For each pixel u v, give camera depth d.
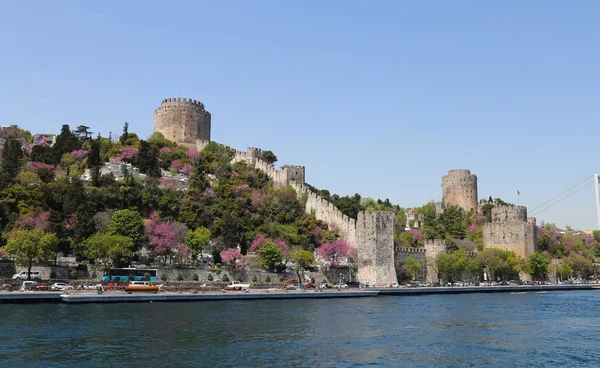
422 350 57.31
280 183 192.38
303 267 141.75
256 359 51.31
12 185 140.75
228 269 130.25
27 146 185.75
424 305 103.19
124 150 180.38
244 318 76.88
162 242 127.12
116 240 116.06
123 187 148.88
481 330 71.25
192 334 62.69
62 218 128.62
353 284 147.38
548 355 56.22
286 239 156.62
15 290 97.62
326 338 62.47
